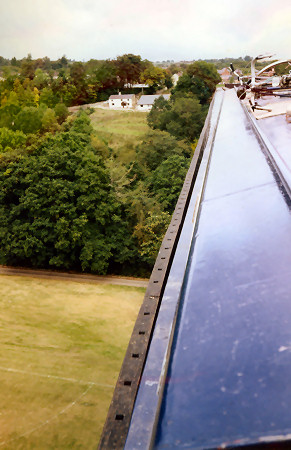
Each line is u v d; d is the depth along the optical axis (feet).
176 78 522.88
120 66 431.84
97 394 66.64
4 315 93.56
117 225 127.54
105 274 122.11
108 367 74.23
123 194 130.00
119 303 102.73
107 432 5.00
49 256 124.47
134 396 5.58
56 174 120.26
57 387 67.26
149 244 121.49
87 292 108.99
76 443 55.93
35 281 115.24
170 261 10.19
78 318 93.50
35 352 77.87
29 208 119.14
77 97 397.19
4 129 195.83
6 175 126.31
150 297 8.34
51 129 244.01
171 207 144.97
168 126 216.95
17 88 387.14
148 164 178.09
